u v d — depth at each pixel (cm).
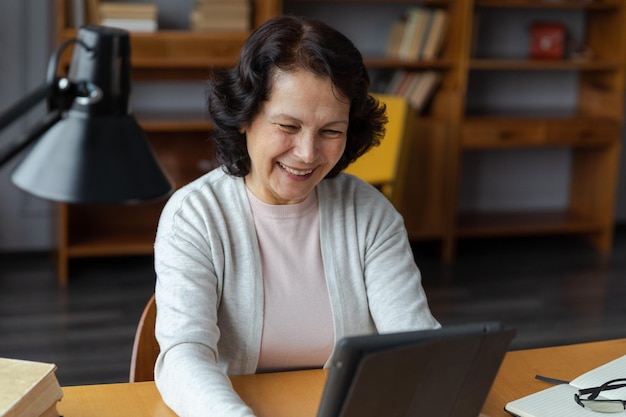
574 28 597
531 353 202
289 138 178
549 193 623
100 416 168
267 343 195
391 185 480
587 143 568
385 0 541
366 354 132
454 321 454
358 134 197
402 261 205
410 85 549
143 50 484
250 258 195
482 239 600
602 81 584
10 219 534
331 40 175
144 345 197
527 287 511
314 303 198
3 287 486
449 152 544
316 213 203
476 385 151
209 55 493
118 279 505
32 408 149
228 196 198
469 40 532
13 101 516
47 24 511
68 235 516
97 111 135
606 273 543
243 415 152
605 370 186
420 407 146
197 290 185
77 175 132
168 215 197
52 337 423
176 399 164
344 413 137
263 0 505
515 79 599
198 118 520
